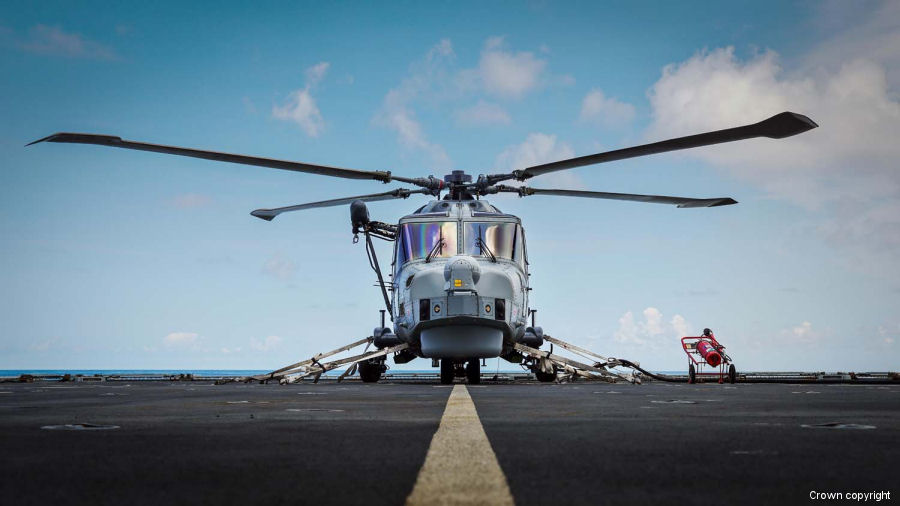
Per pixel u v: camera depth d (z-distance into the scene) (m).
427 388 10.41
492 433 3.56
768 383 14.88
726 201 13.49
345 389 9.91
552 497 2.01
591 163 12.02
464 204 14.21
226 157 11.73
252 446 3.08
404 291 13.27
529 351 14.23
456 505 1.90
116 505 1.93
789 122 8.95
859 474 2.35
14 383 14.37
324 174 13.24
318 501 1.97
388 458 2.73
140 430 3.72
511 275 12.96
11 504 1.94
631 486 2.16
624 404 5.93
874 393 8.23
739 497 2.01
